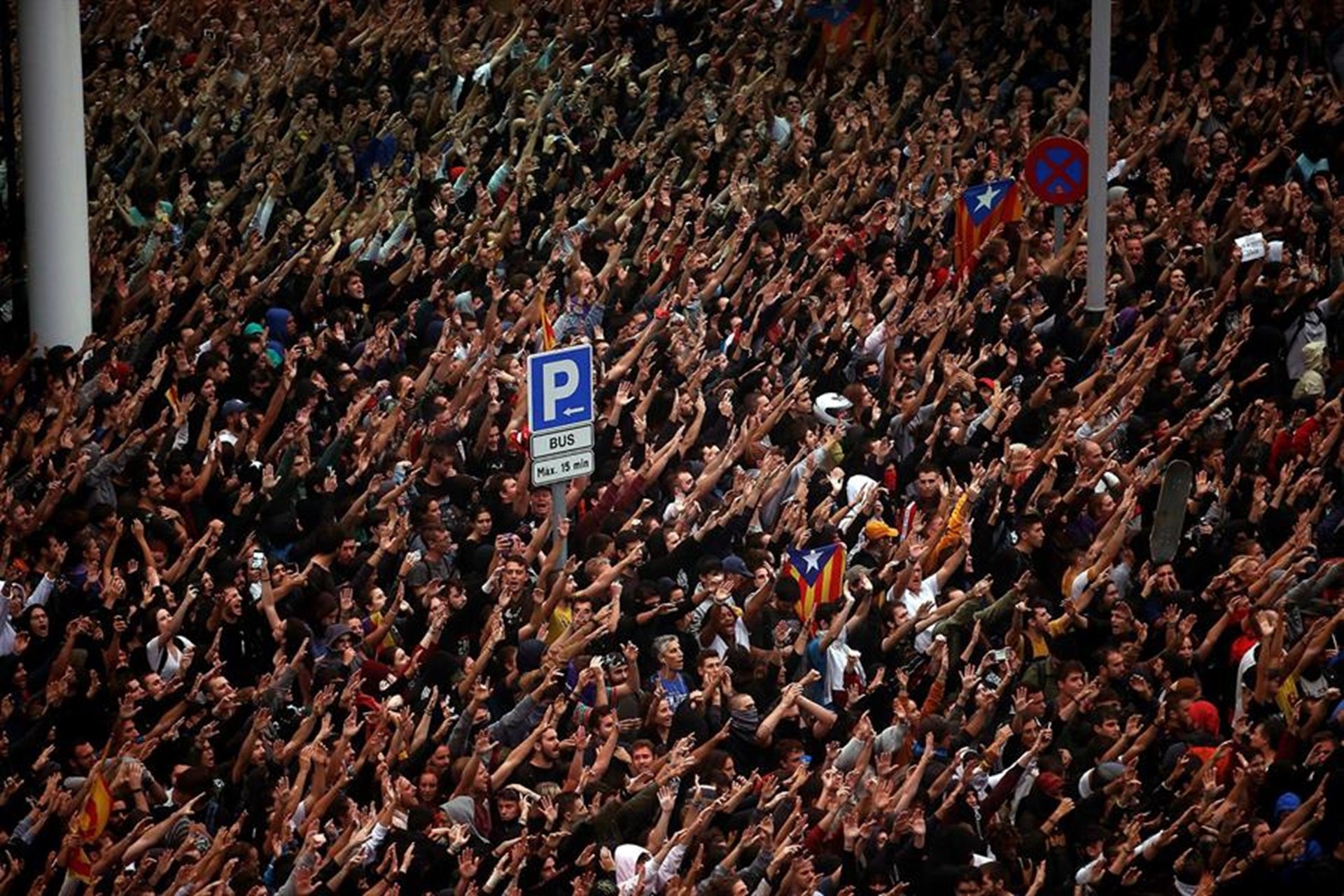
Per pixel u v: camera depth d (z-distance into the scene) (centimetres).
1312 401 8212
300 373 7662
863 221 9256
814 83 10869
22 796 5356
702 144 10038
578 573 6481
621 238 9069
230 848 5009
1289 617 6606
